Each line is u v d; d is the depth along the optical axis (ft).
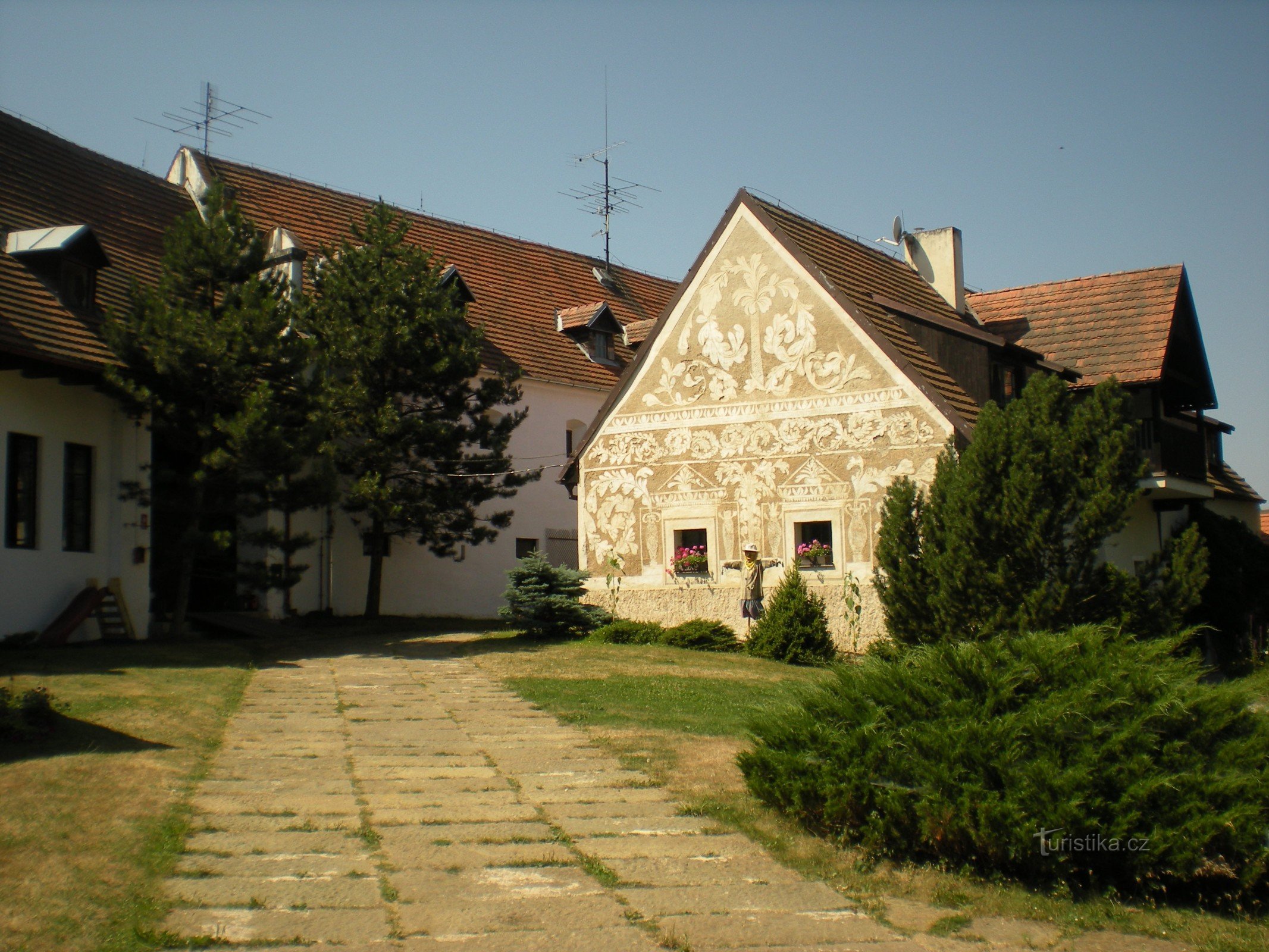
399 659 65.62
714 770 37.73
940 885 27.86
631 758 39.45
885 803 29.50
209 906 24.38
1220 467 117.19
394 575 98.68
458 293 91.56
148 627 75.66
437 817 31.73
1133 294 89.61
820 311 73.56
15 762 33.27
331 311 85.10
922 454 69.51
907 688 31.78
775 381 74.90
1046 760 28.40
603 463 80.53
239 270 74.38
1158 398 82.79
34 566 66.49
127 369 69.05
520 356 110.32
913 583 61.87
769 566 73.97
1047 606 56.34
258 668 60.39
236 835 29.32
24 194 77.87
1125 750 28.22
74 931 22.15
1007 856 27.96
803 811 31.81
